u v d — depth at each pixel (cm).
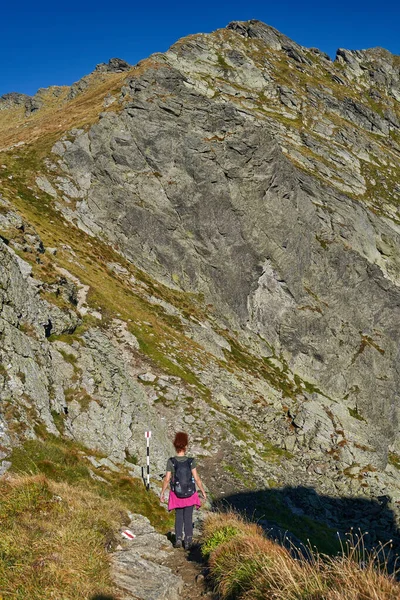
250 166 5738
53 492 1152
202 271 5369
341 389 5466
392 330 6091
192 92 6194
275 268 5712
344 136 10062
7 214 3525
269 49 12838
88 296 3691
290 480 2994
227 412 3406
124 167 5553
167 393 3222
